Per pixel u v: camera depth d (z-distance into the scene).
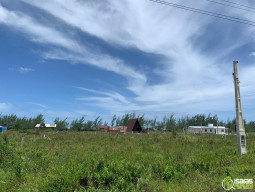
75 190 8.14
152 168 11.05
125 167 9.80
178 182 9.78
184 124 88.94
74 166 9.78
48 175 9.42
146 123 85.50
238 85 17.25
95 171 9.39
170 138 29.31
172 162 12.38
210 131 73.56
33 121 75.81
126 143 25.20
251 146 21.95
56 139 31.47
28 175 10.59
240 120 16.75
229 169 11.49
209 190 8.55
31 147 19.80
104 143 25.56
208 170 11.69
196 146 21.11
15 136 35.09
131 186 8.49
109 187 8.64
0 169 11.73
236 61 17.55
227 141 26.20
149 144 23.67
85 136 38.16
